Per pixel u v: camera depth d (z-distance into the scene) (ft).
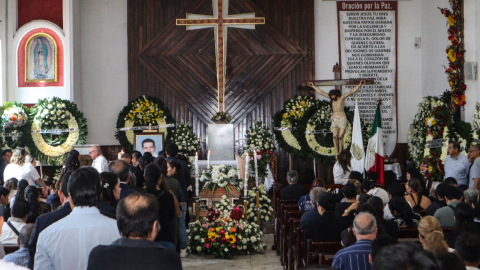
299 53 42.22
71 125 37.45
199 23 40.11
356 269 11.30
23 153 27.07
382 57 42.78
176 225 17.38
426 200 21.31
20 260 11.89
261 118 42.11
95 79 42.34
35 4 39.63
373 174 24.35
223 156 36.81
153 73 42.09
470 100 32.37
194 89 42.27
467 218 14.42
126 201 8.55
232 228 24.72
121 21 42.65
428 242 10.93
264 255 25.54
